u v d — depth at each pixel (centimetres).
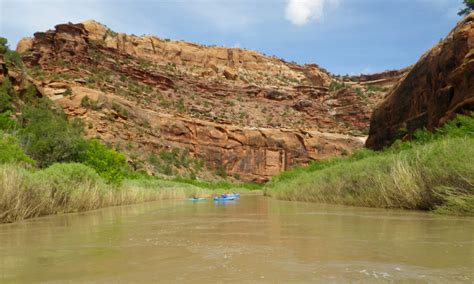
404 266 341
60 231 706
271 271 332
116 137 7212
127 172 3900
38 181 1184
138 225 794
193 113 10825
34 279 327
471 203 815
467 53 2081
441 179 966
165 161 7919
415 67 2812
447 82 2203
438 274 309
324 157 11412
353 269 332
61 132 2472
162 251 452
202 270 342
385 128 3250
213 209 1417
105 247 493
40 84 7906
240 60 16750
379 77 17825
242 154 10306
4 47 5256
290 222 796
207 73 14338
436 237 513
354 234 568
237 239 545
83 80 8488
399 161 1186
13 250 486
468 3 2931
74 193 1370
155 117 9106
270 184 4528
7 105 3894
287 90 14575
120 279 318
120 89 9462
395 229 614
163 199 2738
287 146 10988
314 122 13275
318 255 403
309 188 2003
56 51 9469
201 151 9638
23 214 1004
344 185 1570
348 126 13575
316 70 17900
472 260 363
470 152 930
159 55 14500
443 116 2211
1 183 966
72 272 350
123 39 13888
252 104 13075
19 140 2325
